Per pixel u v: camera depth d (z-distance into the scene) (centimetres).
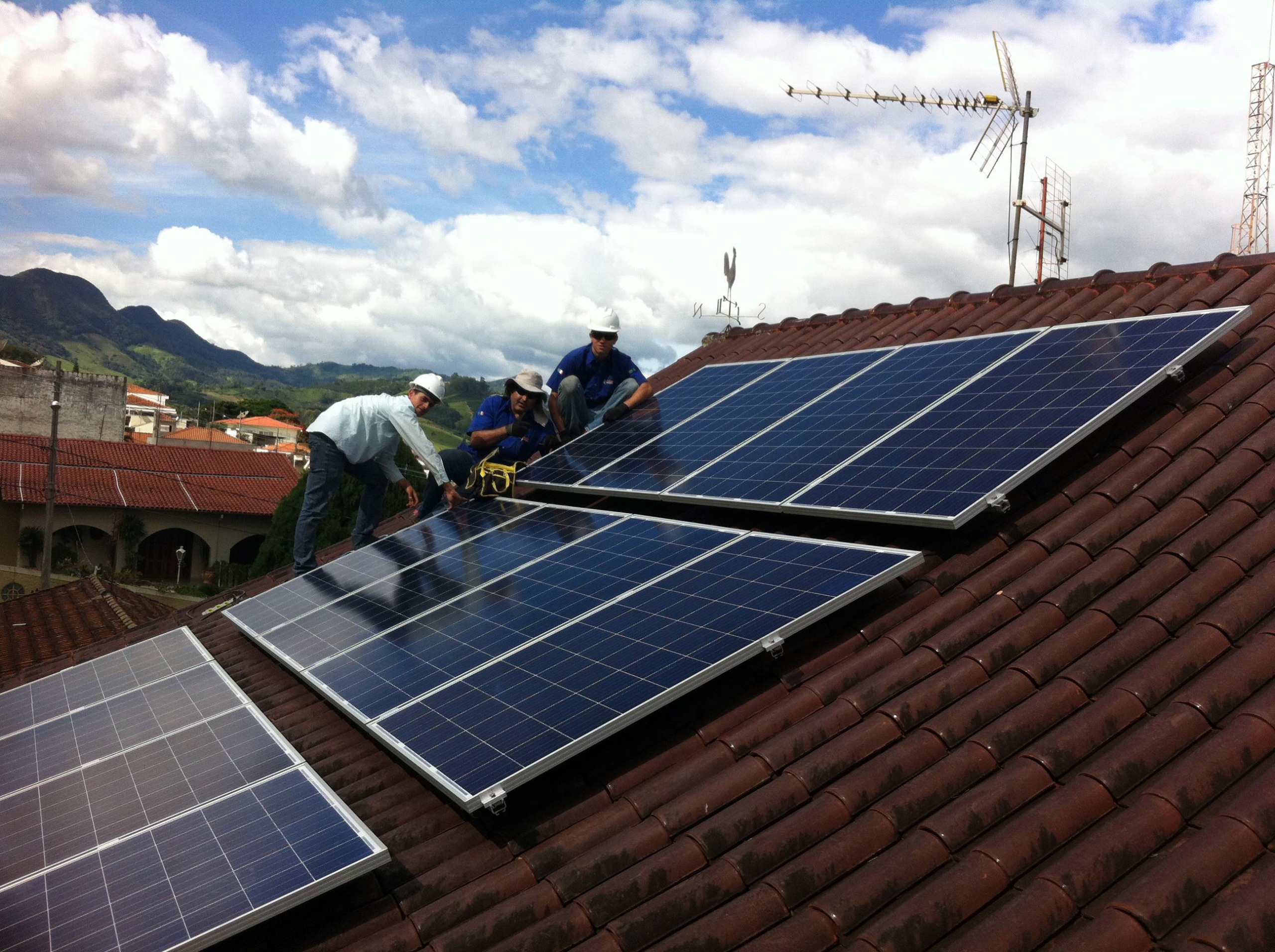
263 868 396
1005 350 712
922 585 545
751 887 374
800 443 705
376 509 1041
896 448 624
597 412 1119
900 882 348
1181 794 339
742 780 433
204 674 671
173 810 464
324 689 578
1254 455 549
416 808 497
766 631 469
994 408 618
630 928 363
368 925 412
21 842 471
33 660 1784
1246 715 368
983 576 531
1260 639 409
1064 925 309
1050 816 350
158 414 11669
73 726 630
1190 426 595
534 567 662
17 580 5131
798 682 503
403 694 531
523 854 436
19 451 5688
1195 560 486
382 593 721
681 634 494
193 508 5647
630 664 480
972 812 367
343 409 955
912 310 1160
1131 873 321
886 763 411
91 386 6575
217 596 1251
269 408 17812
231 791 469
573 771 478
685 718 498
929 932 320
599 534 684
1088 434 537
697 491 689
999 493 516
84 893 404
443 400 984
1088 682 422
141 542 5550
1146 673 411
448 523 862
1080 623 464
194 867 406
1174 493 545
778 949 332
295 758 491
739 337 1508
